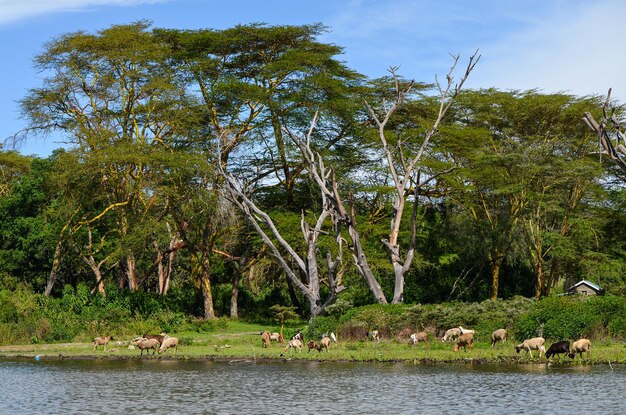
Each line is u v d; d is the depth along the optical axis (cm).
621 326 3519
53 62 5997
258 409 2308
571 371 2866
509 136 6581
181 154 5788
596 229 6247
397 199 4775
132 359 3778
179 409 2342
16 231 6241
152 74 6147
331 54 6738
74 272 6581
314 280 4709
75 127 5928
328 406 2325
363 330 4066
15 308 4984
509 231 6119
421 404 2308
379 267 5925
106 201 6216
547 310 3588
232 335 5106
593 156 6562
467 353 3350
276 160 6500
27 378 3084
